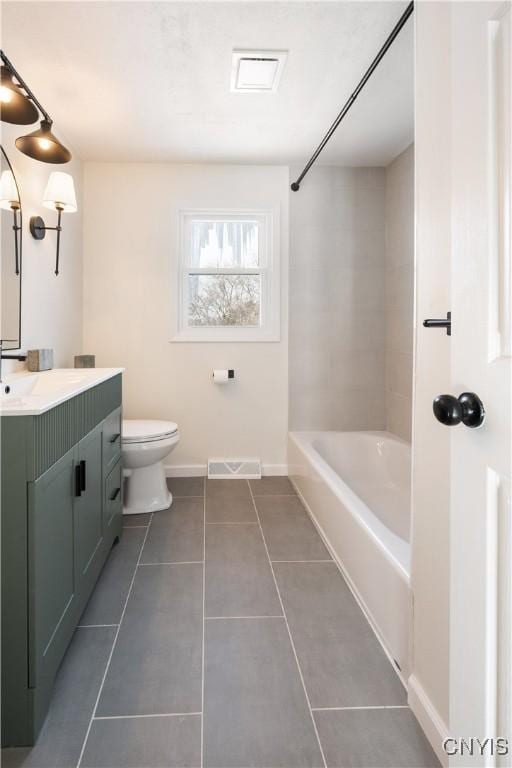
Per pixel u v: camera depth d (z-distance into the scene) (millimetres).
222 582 2094
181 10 1868
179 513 2926
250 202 3568
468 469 783
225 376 3529
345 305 3672
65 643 1510
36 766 1187
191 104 2617
